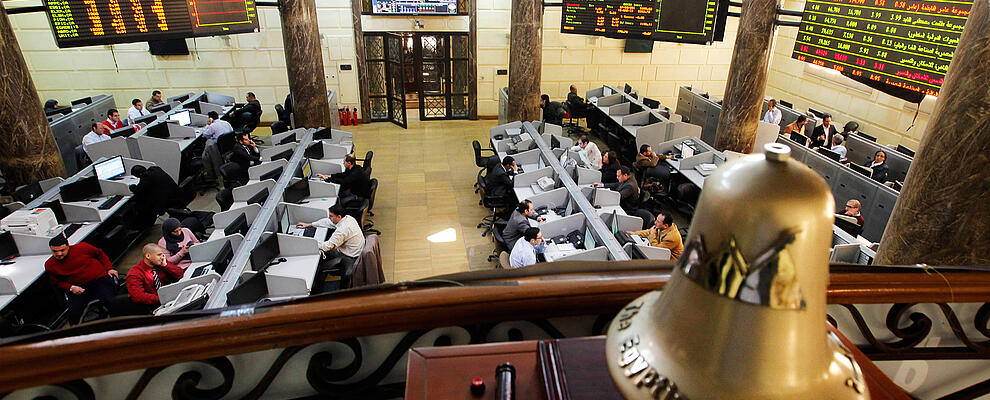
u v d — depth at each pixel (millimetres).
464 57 12680
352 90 12539
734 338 433
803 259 407
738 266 413
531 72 10500
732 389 437
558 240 6266
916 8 4859
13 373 634
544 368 650
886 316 990
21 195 6125
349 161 7469
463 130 12461
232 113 11141
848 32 5656
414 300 735
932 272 931
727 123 8023
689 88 13047
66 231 6012
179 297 4707
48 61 11203
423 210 8258
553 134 9539
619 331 555
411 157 10586
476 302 744
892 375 1074
